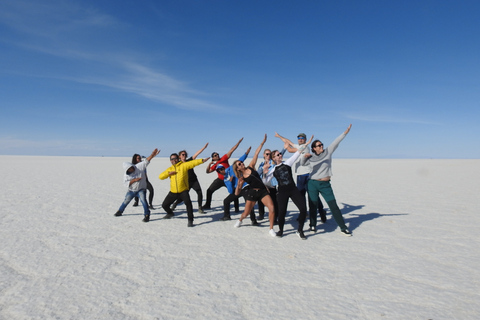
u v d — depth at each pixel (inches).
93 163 1625.2
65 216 292.4
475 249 192.9
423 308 120.3
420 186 554.3
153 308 119.5
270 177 263.1
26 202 366.3
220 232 239.1
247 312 116.8
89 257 178.4
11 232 231.6
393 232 235.9
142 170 278.5
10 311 116.2
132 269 160.4
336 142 237.1
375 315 114.8
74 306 120.5
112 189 505.0
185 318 112.1
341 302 125.3
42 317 112.1
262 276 151.9
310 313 116.0
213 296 130.1
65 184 569.9
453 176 784.9
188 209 257.9
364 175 852.0
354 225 261.1
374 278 149.7
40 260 172.2
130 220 280.7
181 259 176.4
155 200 410.0
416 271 158.4
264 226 261.3
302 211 220.5
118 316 113.3
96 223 266.2
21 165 1266.0
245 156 305.6
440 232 234.2
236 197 281.9
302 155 236.1
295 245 204.5
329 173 232.4
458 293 133.2
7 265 163.9
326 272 157.2
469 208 331.0
